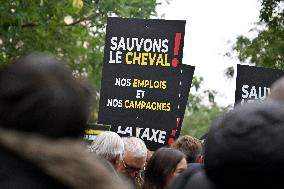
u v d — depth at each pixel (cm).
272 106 243
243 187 241
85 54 1847
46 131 228
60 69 236
